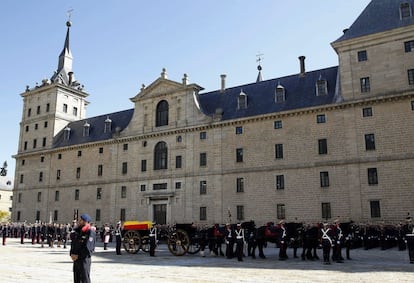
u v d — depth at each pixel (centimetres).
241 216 4844
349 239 2488
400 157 3988
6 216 12519
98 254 2964
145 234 3048
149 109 6047
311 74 5125
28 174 7456
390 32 4269
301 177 4528
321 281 1488
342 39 4562
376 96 4216
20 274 1744
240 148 5047
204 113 5516
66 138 7156
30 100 7869
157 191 5616
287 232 2588
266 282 1464
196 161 5372
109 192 6181
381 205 3991
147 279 1566
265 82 5503
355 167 4212
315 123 4575
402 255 2795
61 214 6719
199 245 3044
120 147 6250
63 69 7912
